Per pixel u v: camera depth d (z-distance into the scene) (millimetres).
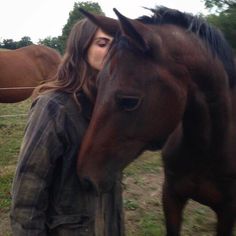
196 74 2029
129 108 1850
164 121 1920
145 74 1872
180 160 2467
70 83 1893
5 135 7492
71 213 1889
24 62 7516
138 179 5094
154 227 3918
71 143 1848
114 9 1785
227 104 2244
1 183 4918
